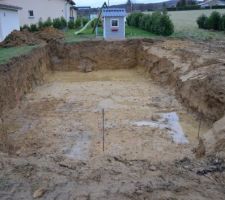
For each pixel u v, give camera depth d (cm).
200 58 1405
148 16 2481
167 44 1853
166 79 1570
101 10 2366
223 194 516
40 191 519
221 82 1057
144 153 877
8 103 1198
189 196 505
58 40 2055
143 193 513
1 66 1208
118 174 594
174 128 1066
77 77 1856
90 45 2011
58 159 718
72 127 1079
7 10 2025
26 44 1872
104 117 1167
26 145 944
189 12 4209
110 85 1648
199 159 691
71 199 500
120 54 2022
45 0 3062
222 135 748
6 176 568
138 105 1305
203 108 1102
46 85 1658
